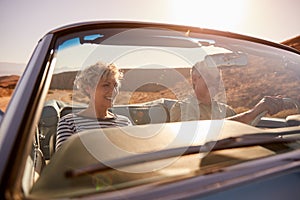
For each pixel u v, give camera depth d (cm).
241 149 152
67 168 117
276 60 288
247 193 110
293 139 174
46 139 304
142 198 100
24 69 178
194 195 104
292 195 114
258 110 276
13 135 119
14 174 103
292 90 279
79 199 98
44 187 105
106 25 237
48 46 194
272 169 127
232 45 274
